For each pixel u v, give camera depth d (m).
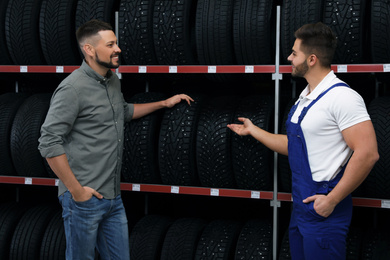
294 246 2.29
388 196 2.58
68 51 3.18
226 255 2.86
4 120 3.28
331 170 2.07
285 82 3.51
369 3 2.71
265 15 2.75
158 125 3.12
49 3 3.19
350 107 1.98
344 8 2.60
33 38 3.25
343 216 2.10
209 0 2.86
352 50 2.63
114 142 2.47
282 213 3.52
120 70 3.01
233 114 2.90
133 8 2.98
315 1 2.64
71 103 2.28
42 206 3.50
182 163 2.91
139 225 3.20
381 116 2.58
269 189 2.87
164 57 2.99
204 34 2.84
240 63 2.89
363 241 2.79
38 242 3.27
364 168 1.95
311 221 2.10
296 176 2.18
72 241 2.40
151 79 3.49
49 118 2.26
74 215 2.36
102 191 2.42
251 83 3.62
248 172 2.81
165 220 3.29
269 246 2.83
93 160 2.40
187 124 2.90
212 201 3.71
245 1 2.82
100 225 2.58
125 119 2.86
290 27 2.70
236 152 2.81
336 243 2.08
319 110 2.06
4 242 3.31
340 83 2.08
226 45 2.83
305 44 2.13
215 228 3.04
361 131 1.96
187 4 2.91
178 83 3.74
